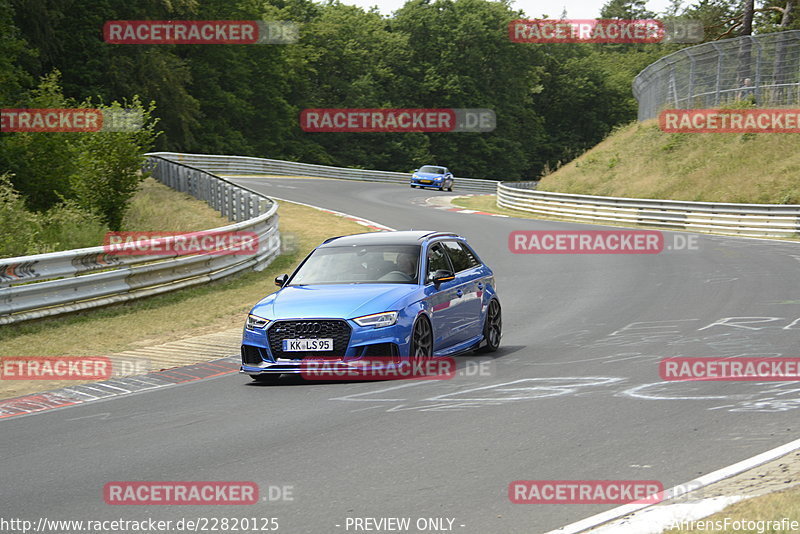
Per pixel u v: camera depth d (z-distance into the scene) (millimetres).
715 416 28188
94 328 53094
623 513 19172
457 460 24266
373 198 173250
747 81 151000
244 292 68000
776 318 49969
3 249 75312
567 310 58156
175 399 35188
